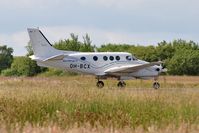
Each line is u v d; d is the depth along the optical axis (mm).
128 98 43812
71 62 90562
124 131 25625
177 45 199000
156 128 25391
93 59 90500
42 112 34719
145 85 98875
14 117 32344
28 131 24062
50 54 93062
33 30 92875
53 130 24094
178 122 29875
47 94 44469
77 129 24812
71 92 46656
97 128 25953
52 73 174500
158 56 190750
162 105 38938
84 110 36125
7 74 193375
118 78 91500
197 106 37875
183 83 106938
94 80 116312
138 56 191625
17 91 51125
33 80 107812
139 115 34062
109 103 39594
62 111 33531
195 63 181000
